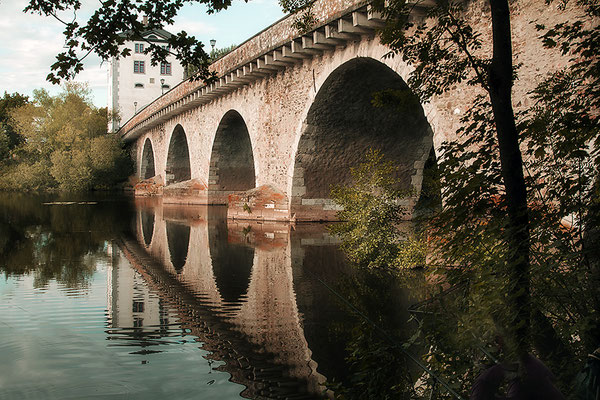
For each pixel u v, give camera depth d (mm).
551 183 3762
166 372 4270
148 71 56125
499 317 3258
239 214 19125
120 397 3773
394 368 4262
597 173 3580
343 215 10188
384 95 4145
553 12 7617
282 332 5387
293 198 16969
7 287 7586
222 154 26375
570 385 2963
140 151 45906
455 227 3564
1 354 4707
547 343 3285
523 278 3307
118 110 55375
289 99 16734
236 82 20156
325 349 4836
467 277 3623
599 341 3201
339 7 12539
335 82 14430
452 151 3910
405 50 4117
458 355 3898
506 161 3514
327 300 6785
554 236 3670
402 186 17703
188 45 5105
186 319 5918
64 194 38938
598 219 3383
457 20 3979
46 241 13016
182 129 32938
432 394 3672
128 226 16656
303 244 12250
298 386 3973
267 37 16906
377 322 5672
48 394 3848
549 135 3627
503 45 3496
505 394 2811
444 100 9594
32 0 4434
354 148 16828
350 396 3785
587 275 3340
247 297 7008
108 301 6773
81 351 4805
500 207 3570
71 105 48000
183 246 12148
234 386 3984
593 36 3777
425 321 4746
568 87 3941
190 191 27594
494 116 3580
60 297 6988
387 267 9094
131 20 4684
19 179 43969
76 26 4566
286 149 17125
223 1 4961
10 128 52812
